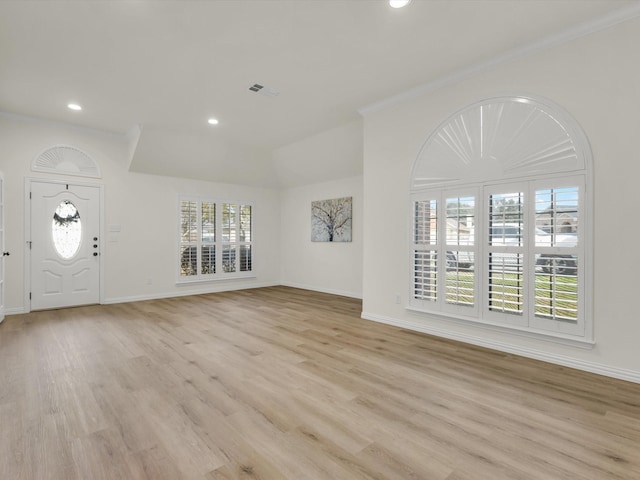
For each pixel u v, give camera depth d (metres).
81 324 4.09
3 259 4.25
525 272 2.97
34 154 4.68
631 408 2.11
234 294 6.30
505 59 3.03
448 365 2.82
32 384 2.45
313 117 4.56
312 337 3.59
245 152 6.12
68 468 1.57
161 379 2.54
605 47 2.55
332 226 6.38
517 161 3.00
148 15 2.46
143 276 5.65
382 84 3.60
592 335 2.62
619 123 2.50
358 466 1.59
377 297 4.20
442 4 2.35
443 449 1.72
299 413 2.06
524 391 2.35
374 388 2.40
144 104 4.11
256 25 2.59
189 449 1.71
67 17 2.46
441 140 3.52
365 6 2.37
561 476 1.52
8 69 3.24
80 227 5.07
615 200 2.53
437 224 3.57
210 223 6.46
